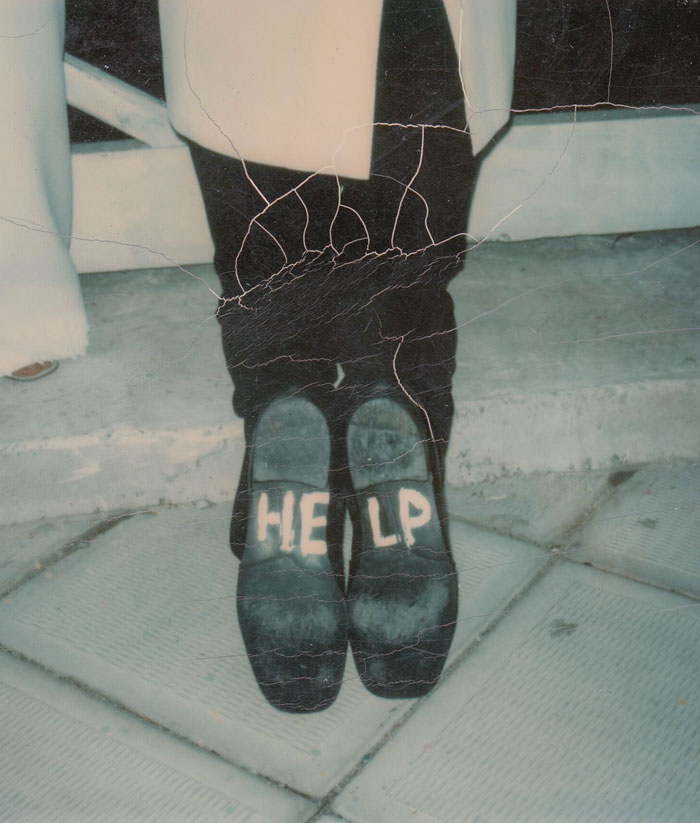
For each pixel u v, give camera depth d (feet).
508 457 5.46
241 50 3.61
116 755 3.87
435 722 3.96
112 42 5.44
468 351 5.68
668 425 5.51
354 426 4.09
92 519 5.20
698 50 5.70
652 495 5.27
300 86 3.64
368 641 3.98
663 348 5.67
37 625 4.51
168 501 5.32
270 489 4.09
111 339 5.77
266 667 3.96
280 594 4.00
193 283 6.25
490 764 3.78
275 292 4.18
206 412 5.26
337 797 3.67
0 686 4.18
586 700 4.04
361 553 4.09
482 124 4.06
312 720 4.00
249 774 3.78
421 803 3.63
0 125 4.32
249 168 3.92
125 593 4.70
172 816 3.62
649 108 6.09
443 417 4.26
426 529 4.11
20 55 4.25
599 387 5.37
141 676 4.24
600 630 4.39
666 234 6.72
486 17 3.82
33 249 4.71
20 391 5.36
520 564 4.80
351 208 4.00
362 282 4.14
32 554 4.96
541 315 5.97
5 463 5.05
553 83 5.91
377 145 3.81
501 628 4.41
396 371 4.10
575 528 5.05
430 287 4.18
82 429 5.12
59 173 4.78
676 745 3.83
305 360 4.13
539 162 6.26
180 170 5.94
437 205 4.05
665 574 4.72
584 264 6.42
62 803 3.67
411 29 3.52
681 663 4.21
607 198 6.51
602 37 5.66
